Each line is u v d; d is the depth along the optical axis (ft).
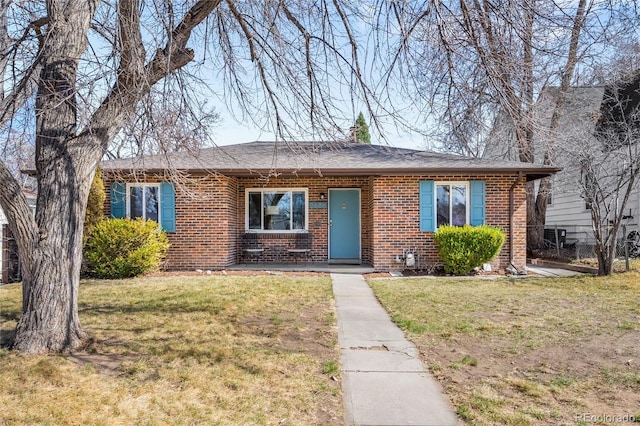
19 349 15.71
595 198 36.35
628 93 47.80
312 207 45.96
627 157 36.04
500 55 16.08
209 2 18.20
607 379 13.79
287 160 41.91
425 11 16.76
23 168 26.96
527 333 18.97
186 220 41.34
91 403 11.94
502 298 26.78
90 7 17.30
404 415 11.63
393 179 40.42
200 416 11.34
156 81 18.49
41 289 15.99
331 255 46.73
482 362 15.60
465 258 37.50
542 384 13.50
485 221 40.32
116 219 37.91
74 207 16.67
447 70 17.62
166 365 14.84
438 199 40.81
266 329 19.70
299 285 31.65
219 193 41.22
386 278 36.37
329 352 16.69
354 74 20.12
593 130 44.47
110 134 17.57
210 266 41.19
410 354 16.58
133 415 11.33
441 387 13.47
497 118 19.77
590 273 38.11
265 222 46.34
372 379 14.12
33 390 12.70
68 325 16.35
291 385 13.48
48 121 16.38
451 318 21.81
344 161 41.45
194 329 19.42
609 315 22.12
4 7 15.39
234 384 13.41
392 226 40.37
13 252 34.42
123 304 24.66
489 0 15.98
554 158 43.09
